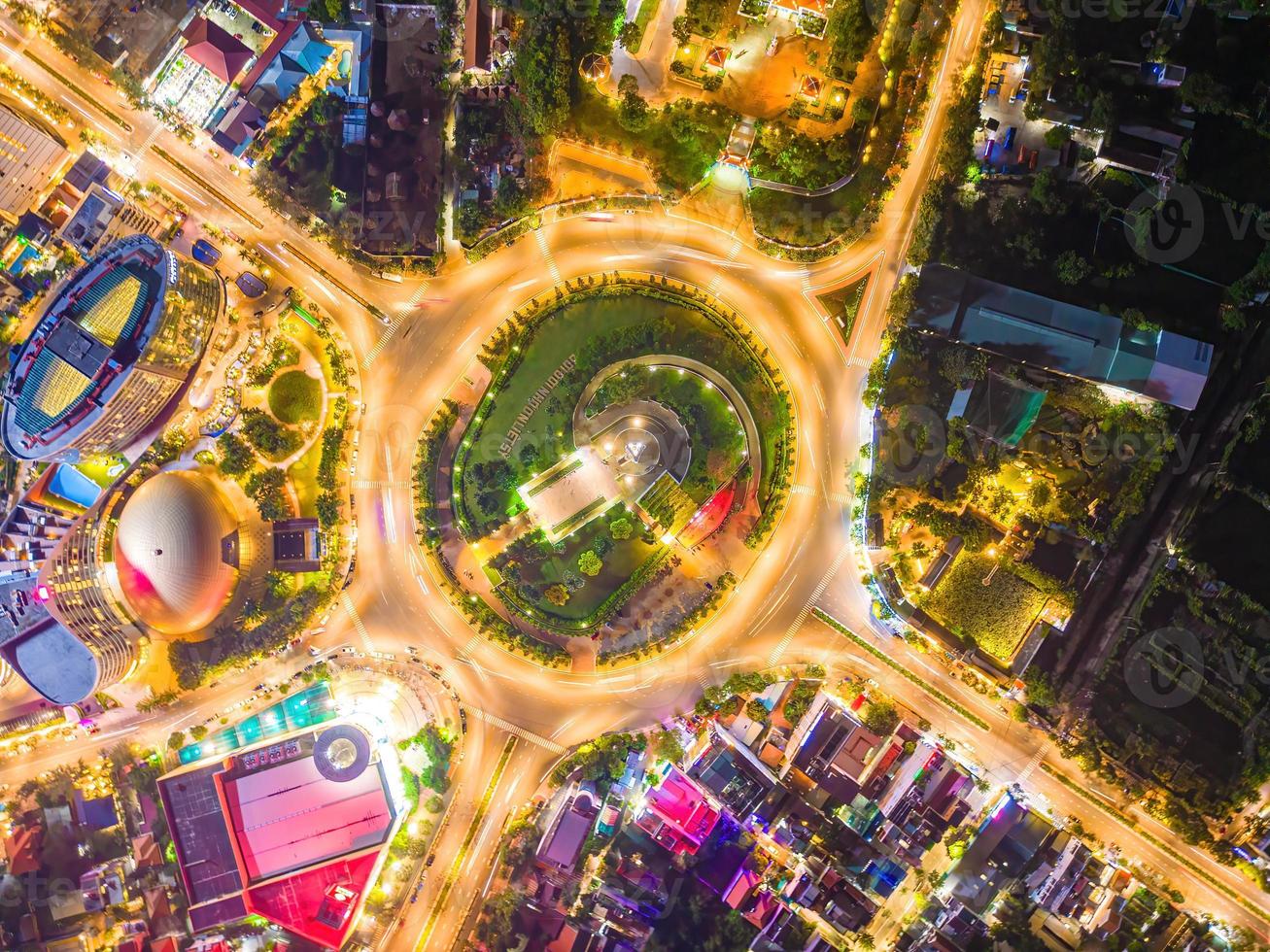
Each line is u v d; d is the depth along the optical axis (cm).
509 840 11062
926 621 10900
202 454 11425
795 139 10950
